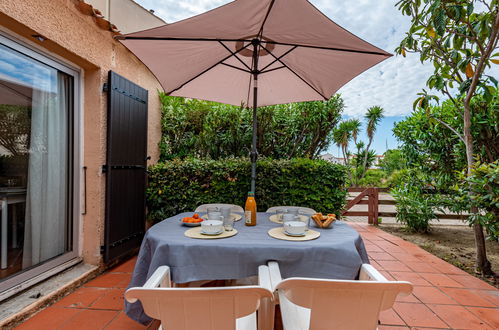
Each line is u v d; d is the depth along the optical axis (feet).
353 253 5.41
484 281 9.61
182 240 5.68
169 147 16.26
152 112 14.82
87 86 9.82
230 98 10.96
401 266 10.81
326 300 3.51
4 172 7.23
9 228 7.36
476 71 9.69
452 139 14.62
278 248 5.40
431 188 16.65
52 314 6.99
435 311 7.41
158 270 5.05
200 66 8.80
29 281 7.70
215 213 6.96
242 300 3.34
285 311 4.33
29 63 7.82
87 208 9.79
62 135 9.08
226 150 16.72
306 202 13.05
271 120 16.39
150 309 3.40
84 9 8.67
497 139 13.50
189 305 3.35
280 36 7.19
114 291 8.34
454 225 18.65
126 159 10.99
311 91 10.14
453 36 10.19
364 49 6.98
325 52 7.88
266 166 12.96
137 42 7.18
